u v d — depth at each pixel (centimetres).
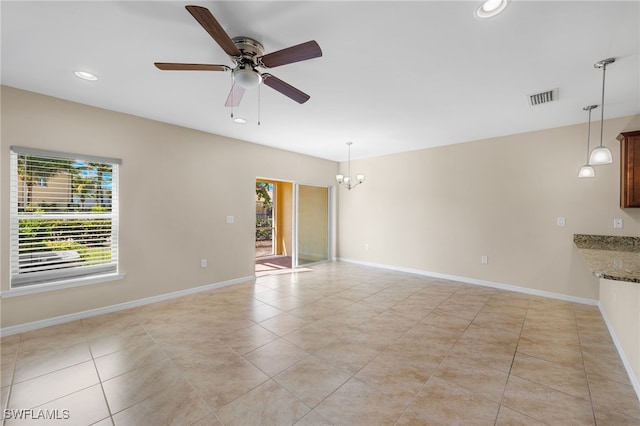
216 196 440
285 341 265
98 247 329
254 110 335
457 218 485
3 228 271
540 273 404
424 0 159
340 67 235
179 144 396
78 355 238
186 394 190
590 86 266
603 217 357
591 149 365
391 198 579
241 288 440
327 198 664
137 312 336
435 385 201
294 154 571
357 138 459
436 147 512
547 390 196
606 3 159
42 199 294
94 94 290
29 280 289
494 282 445
